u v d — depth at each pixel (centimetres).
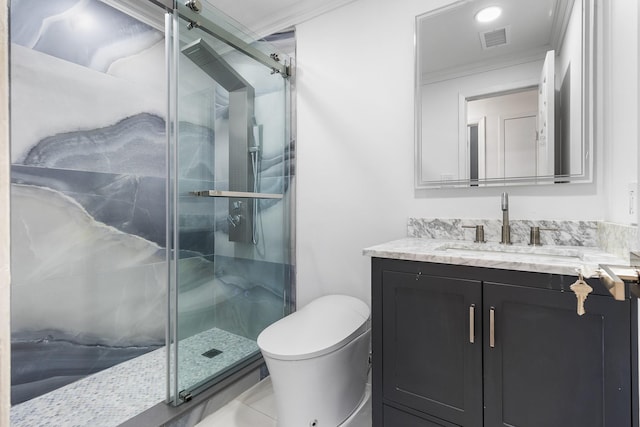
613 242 113
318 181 208
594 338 91
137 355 212
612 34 123
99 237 193
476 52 158
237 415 159
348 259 197
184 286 159
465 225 159
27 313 165
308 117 212
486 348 106
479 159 157
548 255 129
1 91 45
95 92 191
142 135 215
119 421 148
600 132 131
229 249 183
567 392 95
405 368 122
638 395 86
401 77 178
